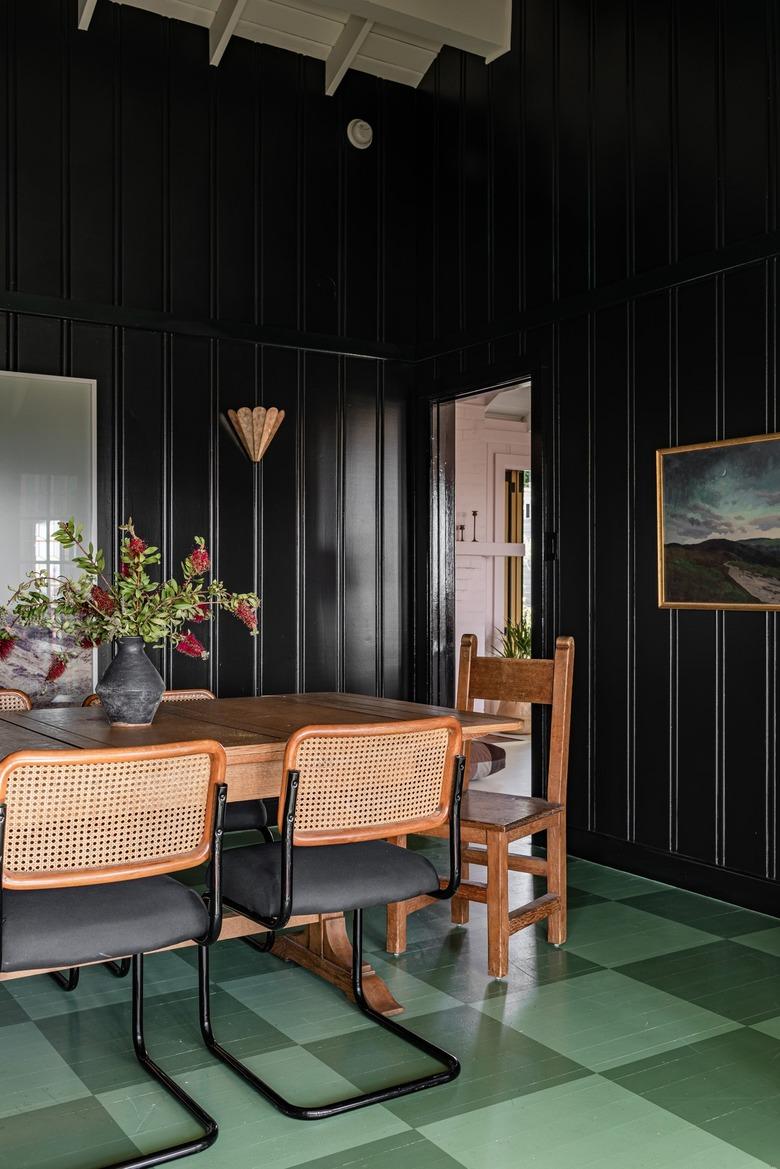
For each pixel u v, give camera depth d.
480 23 5.06
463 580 8.94
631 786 4.44
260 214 5.40
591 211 4.66
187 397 5.20
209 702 3.71
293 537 5.51
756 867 3.90
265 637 5.42
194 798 2.23
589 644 4.66
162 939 2.25
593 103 4.64
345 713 3.34
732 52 3.99
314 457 5.59
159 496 5.11
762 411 3.89
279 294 5.45
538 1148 2.19
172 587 2.99
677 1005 2.97
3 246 4.72
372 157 5.76
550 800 3.56
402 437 5.89
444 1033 2.77
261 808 3.65
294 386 5.52
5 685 4.70
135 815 2.14
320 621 5.60
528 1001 3.00
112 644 4.98
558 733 3.56
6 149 4.73
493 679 3.77
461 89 5.49
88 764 2.04
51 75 4.84
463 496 8.95
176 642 3.08
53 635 4.80
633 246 4.45
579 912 3.88
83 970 3.28
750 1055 2.64
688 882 4.17
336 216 5.64
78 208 4.90
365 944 3.51
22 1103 2.38
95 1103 2.38
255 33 5.34
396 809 2.53
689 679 4.18
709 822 4.09
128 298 5.03
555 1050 2.67
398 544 5.89
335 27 5.45
